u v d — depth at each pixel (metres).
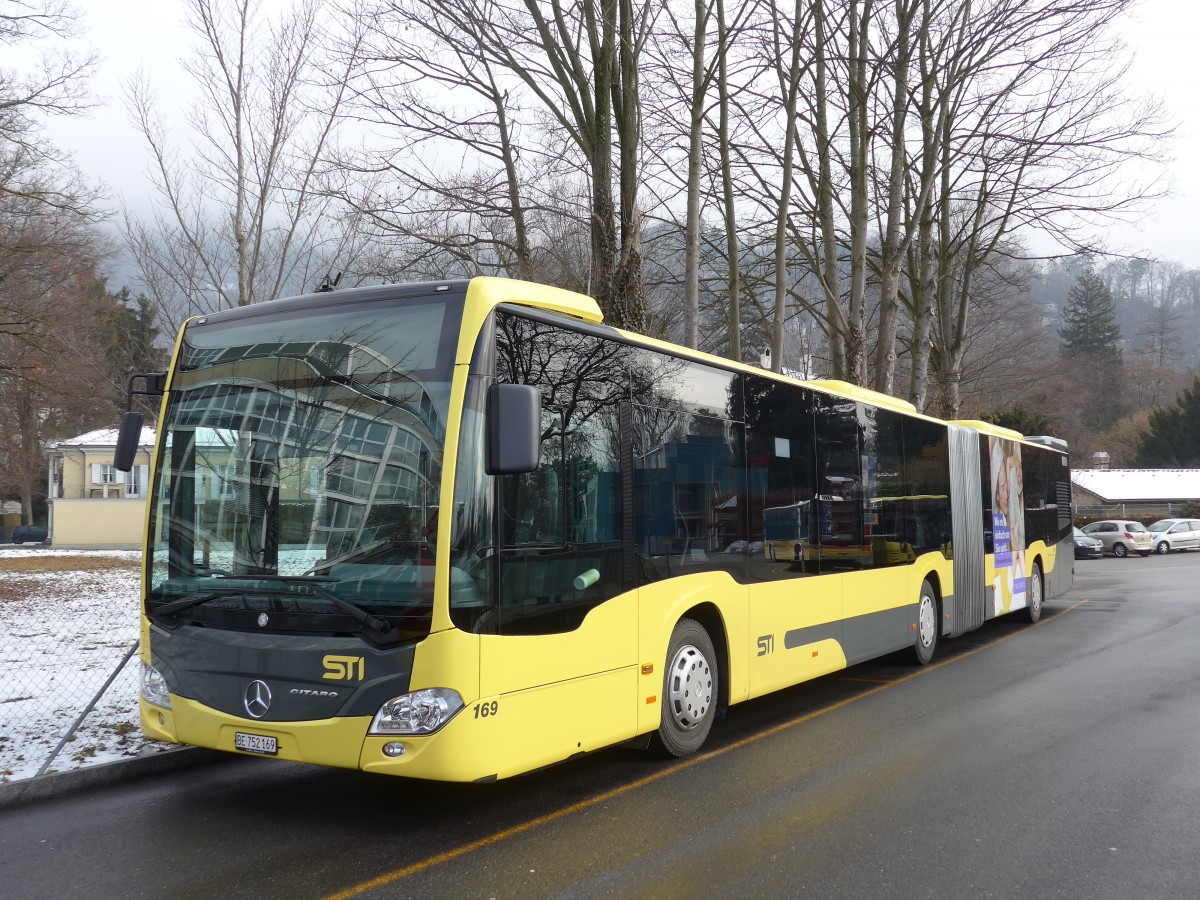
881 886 4.71
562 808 6.06
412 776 5.06
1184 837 5.41
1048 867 4.96
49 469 50.38
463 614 5.17
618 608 6.38
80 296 25.84
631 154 13.35
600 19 13.70
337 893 4.65
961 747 7.58
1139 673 11.23
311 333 5.81
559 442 5.98
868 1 18.12
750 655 8.03
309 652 5.33
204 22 13.38
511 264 16.11
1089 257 20.89
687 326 15.02
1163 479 67.00
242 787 6.62
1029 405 62.78
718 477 7.75
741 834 5.51
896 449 11.58
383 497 5.36
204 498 5.91
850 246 20.44
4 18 16.22
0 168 18.67
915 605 11.81
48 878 4.88
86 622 14.60
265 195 13.73
